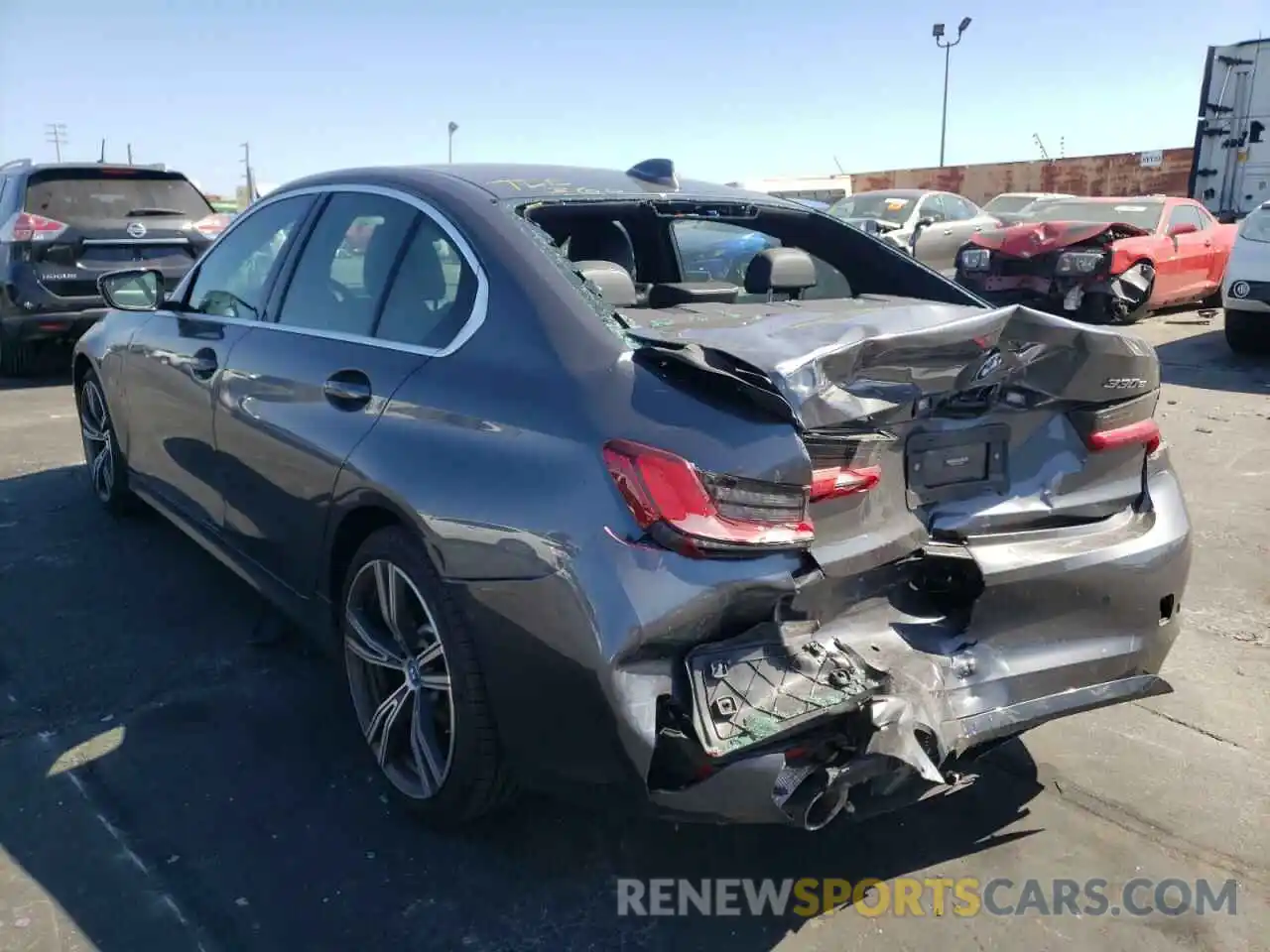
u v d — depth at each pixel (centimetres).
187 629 399
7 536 494
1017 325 254
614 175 351
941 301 360
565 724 231
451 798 266
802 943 247
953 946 247
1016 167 2852
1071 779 315
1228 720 350
